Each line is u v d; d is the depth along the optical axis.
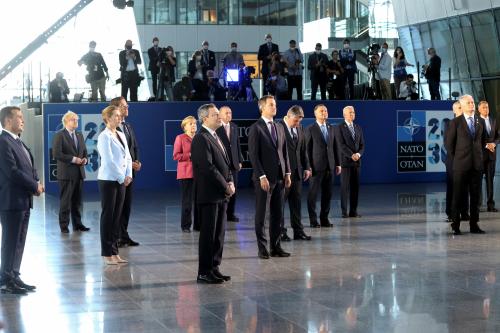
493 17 27.88
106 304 7.79
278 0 36.09
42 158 22.36
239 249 11.20
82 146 13.53
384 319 7.04
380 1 35.41
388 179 23.45
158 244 11.85
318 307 7.53
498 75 28.55
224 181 8.70
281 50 36.16
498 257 10.29
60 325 6.98
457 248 11.05
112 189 10.02
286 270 9.50
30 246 11.71
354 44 35.69
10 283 8.39
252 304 7.70
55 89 22.39
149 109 21.78
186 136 13.34
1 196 8.33
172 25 34.94
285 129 11.84
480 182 12.48
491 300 7.74
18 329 6.87
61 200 13.39
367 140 23.22
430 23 31.17
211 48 35.44
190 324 6.95
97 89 22.48
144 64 34.75
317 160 13.45
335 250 11.00
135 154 11.70
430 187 21.84
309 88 40.88
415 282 8.68
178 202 18.38
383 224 13.85
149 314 7.34
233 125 14.07
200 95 22.70
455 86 30.95
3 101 26.23
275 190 10.46
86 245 11.80
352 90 23.73
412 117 23.55
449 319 7.01
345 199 14.96
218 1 35.41
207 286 8.62
